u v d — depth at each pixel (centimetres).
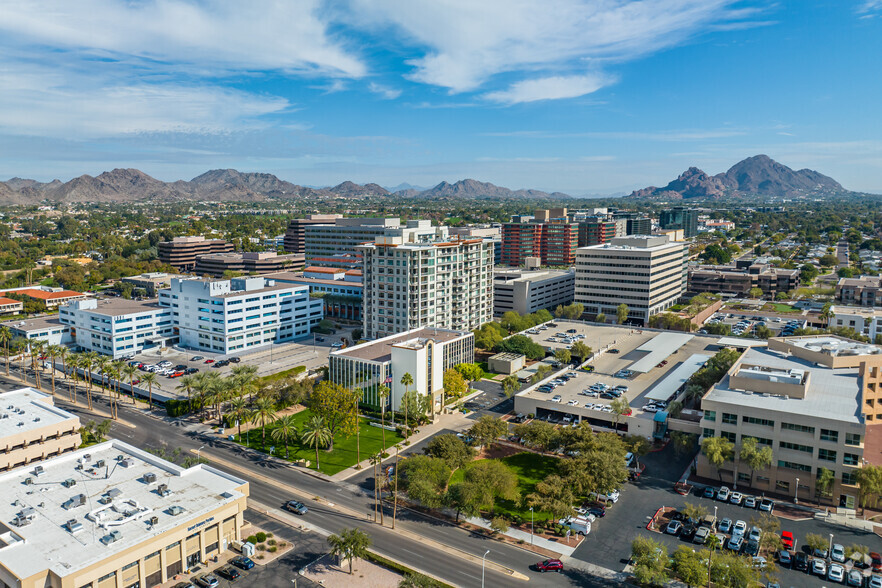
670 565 10181
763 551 10781
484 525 11762
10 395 15900
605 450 13225
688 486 13262
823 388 14500
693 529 11306
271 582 9919
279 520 11931
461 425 16888
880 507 12200
